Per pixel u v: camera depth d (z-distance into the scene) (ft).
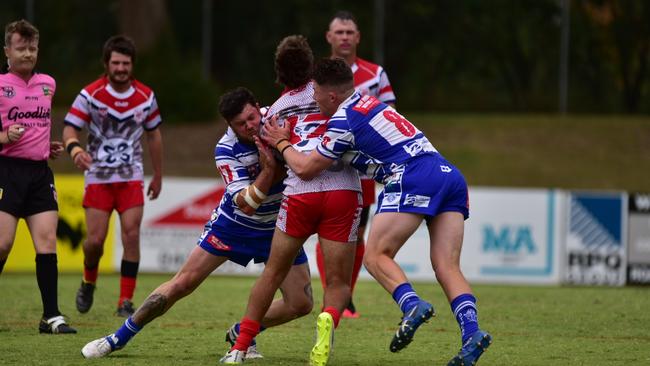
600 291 140.15
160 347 77.15
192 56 293.02
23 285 132.05
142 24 282.97
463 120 290.97
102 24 304.50
